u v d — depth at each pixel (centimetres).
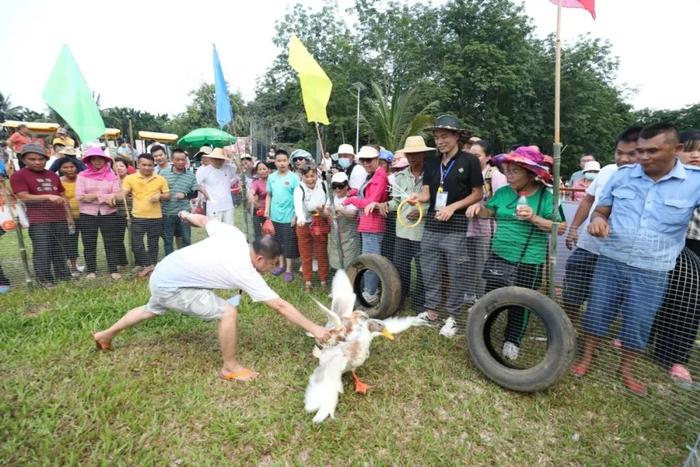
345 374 340
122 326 348
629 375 324
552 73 2511
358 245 534
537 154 348
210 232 343
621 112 3250
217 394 308
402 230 447
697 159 340
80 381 312
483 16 2459
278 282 573
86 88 502
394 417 289
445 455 255
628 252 309
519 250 361
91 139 501
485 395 318
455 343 399
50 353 351
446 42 2509
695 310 313
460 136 411
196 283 311
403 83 2561
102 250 681
